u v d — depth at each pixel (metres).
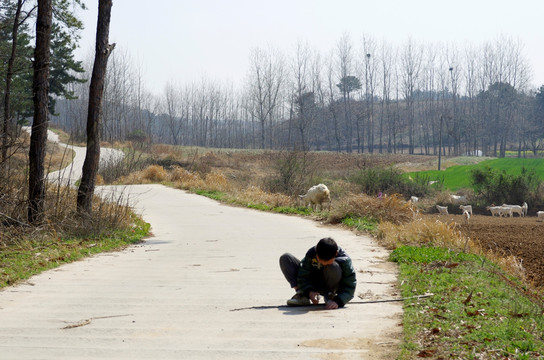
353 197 18.50
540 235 18.05
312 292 6.52
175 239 14.70
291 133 125.44
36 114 13.90
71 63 62.66
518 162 53.72
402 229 13.37
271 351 4.77
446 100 135.25
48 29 14.05
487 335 5.02
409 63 121.69
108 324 5.84
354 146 140.00
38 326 5.77
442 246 11.86
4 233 11.77
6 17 22.42
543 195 35.09
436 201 35.50
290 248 12.57
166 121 135.62
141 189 32.66
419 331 5.29
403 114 154.25
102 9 15.06
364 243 12.95
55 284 8.36
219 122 142.00
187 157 59.78
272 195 25.53
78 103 112.12
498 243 16.16
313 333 5.34
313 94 113.56
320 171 47.03
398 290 7.49
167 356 4.67
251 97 120.88
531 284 10.05
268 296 7.38
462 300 6.49
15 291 7.79
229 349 4.84
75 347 4.96
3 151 13.27
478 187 36.31
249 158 66.88
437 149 130.62
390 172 38.69
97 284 8.38
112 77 96.19
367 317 5.98
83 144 75.38
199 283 8.45
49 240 12.26
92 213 14.58
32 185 13.50
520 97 126.62
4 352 4.82
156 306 6.75
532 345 4.74
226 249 12.59
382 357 4.57
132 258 11.30
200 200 27.25
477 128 116.88
